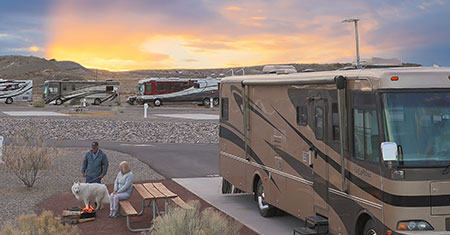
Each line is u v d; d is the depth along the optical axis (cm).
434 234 645
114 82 6372
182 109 5669
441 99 698
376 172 697
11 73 19788
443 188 659
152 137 2838
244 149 1191
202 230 762
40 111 4872
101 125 3253
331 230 831
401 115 687
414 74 704
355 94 759
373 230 725
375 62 883
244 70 1295
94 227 1013
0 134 2802
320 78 851
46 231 778
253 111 1139
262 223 1048
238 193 1365
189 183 1509
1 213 1123
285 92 990
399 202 655
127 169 1104
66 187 1427
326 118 841
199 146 2505
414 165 658
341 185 793
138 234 962
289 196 980
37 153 1445
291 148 967
